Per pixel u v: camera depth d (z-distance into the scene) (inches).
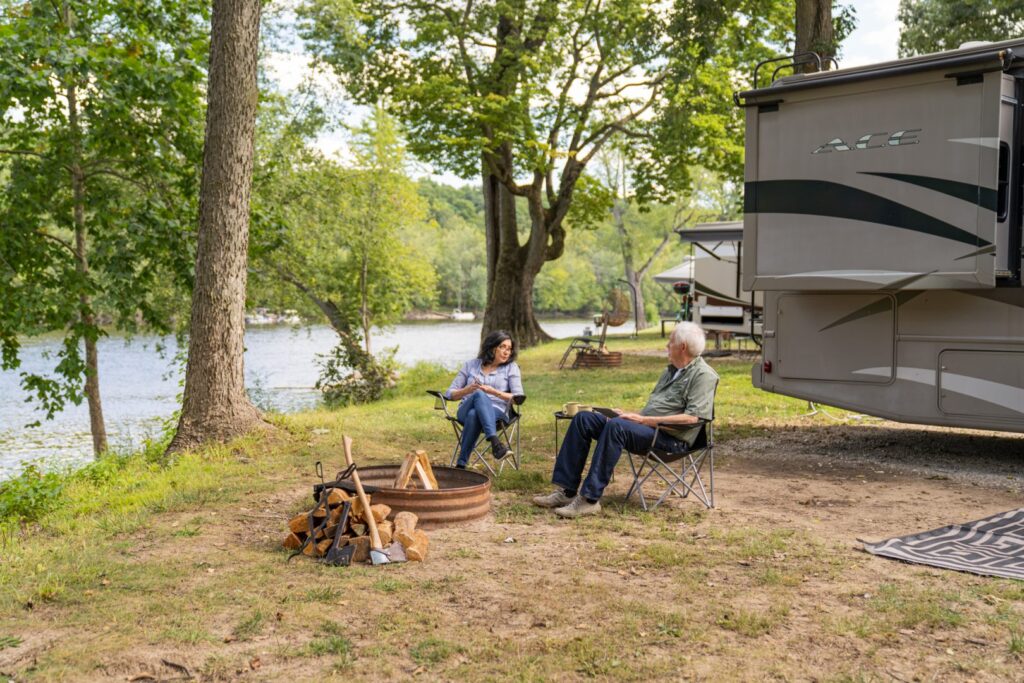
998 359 283.1
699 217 2129.7
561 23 860.6
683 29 649.6
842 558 193.8
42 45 463.8
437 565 191.3
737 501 252.4
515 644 147.1
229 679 136.1
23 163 537.3
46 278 540.7
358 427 392.5
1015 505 245.0
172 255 541.3
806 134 304.7
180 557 199.9
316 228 1023.0
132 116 549.6
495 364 300.4
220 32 352.5
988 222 268.5
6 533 240.2
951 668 136.4
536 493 262.1
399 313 1332.4
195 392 349.7
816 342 320.5
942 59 277.4
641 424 237.0
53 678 136.5
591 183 1059.3
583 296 3698.3
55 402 554.9
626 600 167.5
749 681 132.7
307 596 171.8
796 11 526.0
